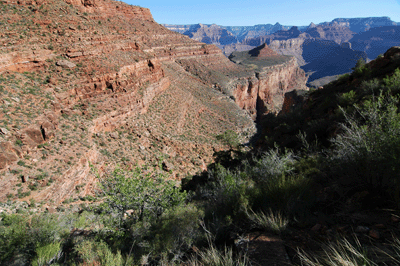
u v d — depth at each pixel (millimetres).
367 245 2393
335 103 14023
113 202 6250
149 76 56562
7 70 28312
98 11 64812
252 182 6148
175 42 139500
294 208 3689
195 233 4020
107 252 4082
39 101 27547
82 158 24734
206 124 68875
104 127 36469
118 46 51750
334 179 4434
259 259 2607
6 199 16844
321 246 2605
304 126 15164
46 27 37938
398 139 3166
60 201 20094
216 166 18281
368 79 16000
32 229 5797
